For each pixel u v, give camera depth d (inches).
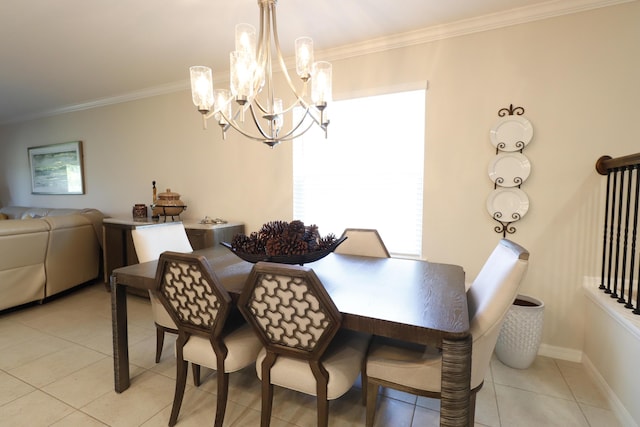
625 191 79.4
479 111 92.0
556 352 87.4
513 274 47.1
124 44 104.0
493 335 49.4
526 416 65.0
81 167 177.5
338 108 113.2
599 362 74.8
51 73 129.2
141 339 97.3
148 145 155.3
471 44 92.1
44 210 179.3
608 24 78.4
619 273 80.3
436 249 99.6
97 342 95.0
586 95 81.2
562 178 84.4
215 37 99.3
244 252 63.5
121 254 132.8
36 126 195.5
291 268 45.7
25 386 73.8
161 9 83.4
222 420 58.1
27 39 100.2
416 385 51.5
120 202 167.6
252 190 130.5
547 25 83.8
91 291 140.3
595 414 65.6
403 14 87.1
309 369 51.5
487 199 91.9
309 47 62.7
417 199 104.0
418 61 98.6
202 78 62.0
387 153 107.3
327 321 46.8
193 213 145.6
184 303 57.1
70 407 66.9
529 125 86.1
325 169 116.8
